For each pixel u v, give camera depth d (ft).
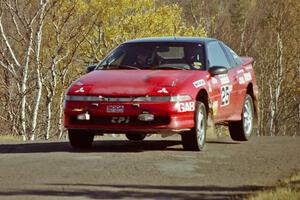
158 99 55.62
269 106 311.88
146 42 63.46
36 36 153.38
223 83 64.08
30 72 163.84
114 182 44.60
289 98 330.75
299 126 337.93
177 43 62.95
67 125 57.62
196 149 59.31
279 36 317.42
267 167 52.60
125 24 197.26
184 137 58.65
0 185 43.06
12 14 154.81
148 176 47.19
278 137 75.25
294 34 331.36
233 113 66.74
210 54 63.36
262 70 319.68
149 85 56.59
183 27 207.21
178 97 56.03
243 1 435.12
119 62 61.98
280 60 314.35
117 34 195.21
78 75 175.94
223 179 47.11
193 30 207.00
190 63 61.36
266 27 339.77
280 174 49.55
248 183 45.73
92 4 189.78
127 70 60.49
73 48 176.65
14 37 165.37
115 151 59.16
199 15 310.24
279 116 313.53
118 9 197.16
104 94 56.34
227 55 68.03
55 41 168.55
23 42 162.40
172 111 55.47
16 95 152.35
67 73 179.83
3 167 50.06
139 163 52.31
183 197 40.22
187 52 62.18
